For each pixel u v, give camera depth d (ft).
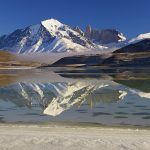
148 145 54.54
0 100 151.53
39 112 113.39
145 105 129.18
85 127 78.07
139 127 82.28
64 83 271.08
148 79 333.42
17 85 251.19
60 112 112.98
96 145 54.60
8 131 70.64
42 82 290.15
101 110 116.78
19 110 118.93
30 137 59.67
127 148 53.01
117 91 189.47
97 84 254.06
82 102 141.69
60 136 62.23
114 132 70.44
